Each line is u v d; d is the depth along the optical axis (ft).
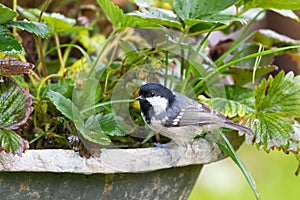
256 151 24.67
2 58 10.16
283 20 24.81
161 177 10.32
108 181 9.75
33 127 11.55
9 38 9.67
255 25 18.04
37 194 9.46
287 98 10.85
